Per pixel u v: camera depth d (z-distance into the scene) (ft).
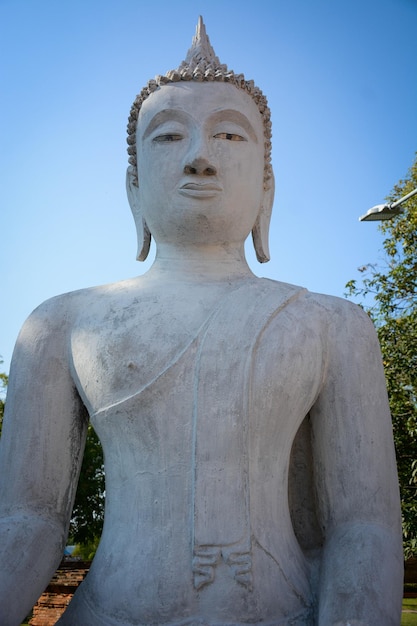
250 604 8.13
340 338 9.55
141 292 9.84
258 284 9.89
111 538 8.82
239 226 10.54
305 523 9.68
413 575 47.47
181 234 10.43
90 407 9.34
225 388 8.75
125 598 8.28
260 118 11.10
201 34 11.41
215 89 10.51
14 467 9.24
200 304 9.48
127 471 8.94
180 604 8.09
